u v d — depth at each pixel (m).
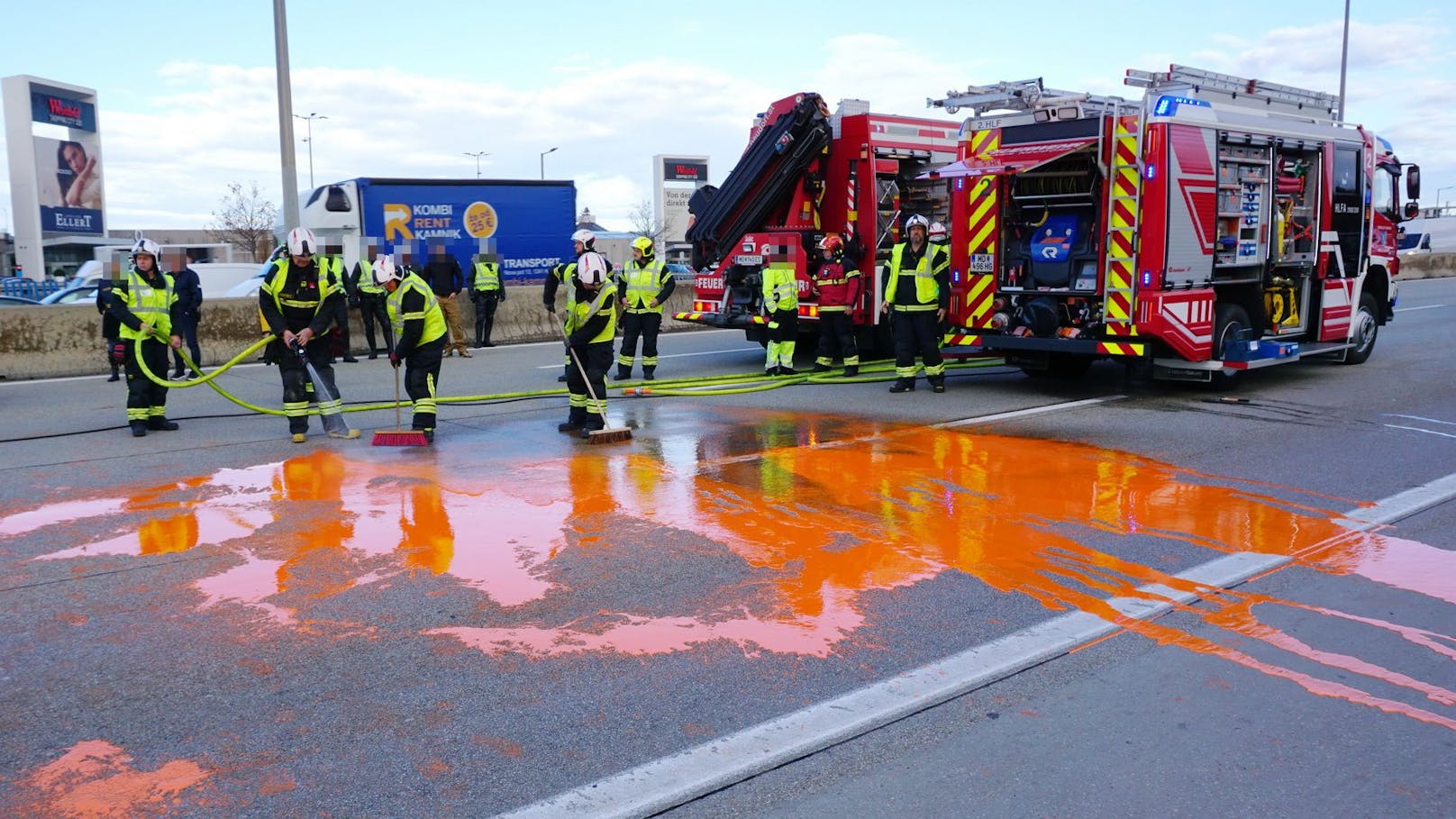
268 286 8.59
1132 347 10.29
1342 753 3.51
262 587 5.07
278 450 8.28
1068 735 3.63
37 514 6.36
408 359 8.52
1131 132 9.98
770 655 4.29
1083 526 6.11
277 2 17.28
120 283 8.73
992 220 11.34
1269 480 7.23
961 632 4.54
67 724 3.71
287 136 17.64
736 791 3.28
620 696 3.92
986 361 14.00
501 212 23.42
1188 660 4.26
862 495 6.81
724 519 6.23
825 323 12.80
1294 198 11.95
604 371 8.83
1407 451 8.16
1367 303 13.45
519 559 5.48
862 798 3.24
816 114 13.11
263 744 3.56
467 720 3.73
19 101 47.84
